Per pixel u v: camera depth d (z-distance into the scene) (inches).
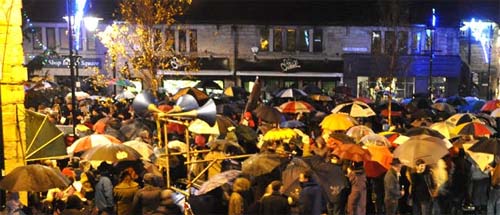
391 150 456.1
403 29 1489.9
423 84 1499.8
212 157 413.1
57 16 1470.2
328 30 1513.3
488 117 636.1
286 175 365.1
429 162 385.1
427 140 397.1
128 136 504.4
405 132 493.0
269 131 476.7
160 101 722.2
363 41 1512.1
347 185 393.7
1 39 323.0
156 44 1327.5
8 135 325.1
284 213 334.0
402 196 457.7
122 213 358.0
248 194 346.9
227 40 1505.9
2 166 286.5
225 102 751.1
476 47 1581.0
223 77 1517.0
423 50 1501.0
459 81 1533.0
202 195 338.3
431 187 412.8
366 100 910.4
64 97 876.0
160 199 324.5
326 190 351.3
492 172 403.2
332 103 928.3
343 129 544.4
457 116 568.1
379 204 446.9
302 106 717.3
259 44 1515.7
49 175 299.0
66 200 343.3
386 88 1432.1
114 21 1429.6
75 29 1283.2
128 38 1288.1
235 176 346.6
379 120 726.5
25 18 1170.6
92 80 1236.5
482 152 395.9
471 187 438.0
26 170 295.9
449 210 426.3
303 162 362.0
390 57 1462.8
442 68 1503.4
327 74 1513.3
